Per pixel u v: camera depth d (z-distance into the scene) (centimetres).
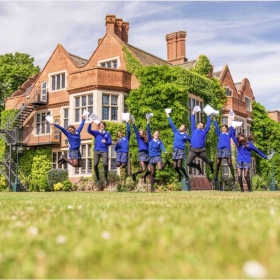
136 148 2377
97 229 293
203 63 2956
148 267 173
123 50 2647
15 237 266
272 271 162
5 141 2834
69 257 197
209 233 256
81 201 723
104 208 495
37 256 202
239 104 3256
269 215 358
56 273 170
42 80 2958
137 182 2308
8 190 2728
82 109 2527
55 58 2908
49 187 2611
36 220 375
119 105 2486
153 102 2380
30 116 2975
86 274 167
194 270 167
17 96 3141
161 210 441
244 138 1351
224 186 2769
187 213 398
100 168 2306
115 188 2105
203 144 1241
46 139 2828
